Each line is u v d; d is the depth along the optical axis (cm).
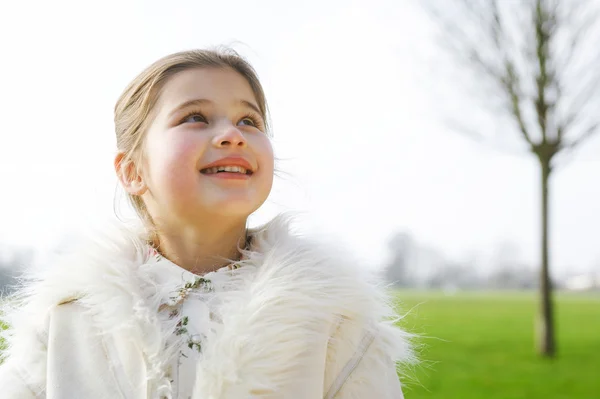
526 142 938
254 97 156
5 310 152
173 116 144
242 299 133
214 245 146
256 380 124
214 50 159
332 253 146
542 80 906
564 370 805
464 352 941
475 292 4441
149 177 148
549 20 882
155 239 153
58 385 135
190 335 134
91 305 138
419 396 625
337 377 139
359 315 142
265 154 146
